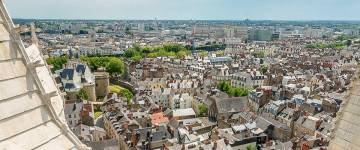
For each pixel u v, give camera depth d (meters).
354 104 22.19
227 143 110.12
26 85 14.62
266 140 122.12
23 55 14.87
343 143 22.08
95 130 131.88
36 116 14.66
